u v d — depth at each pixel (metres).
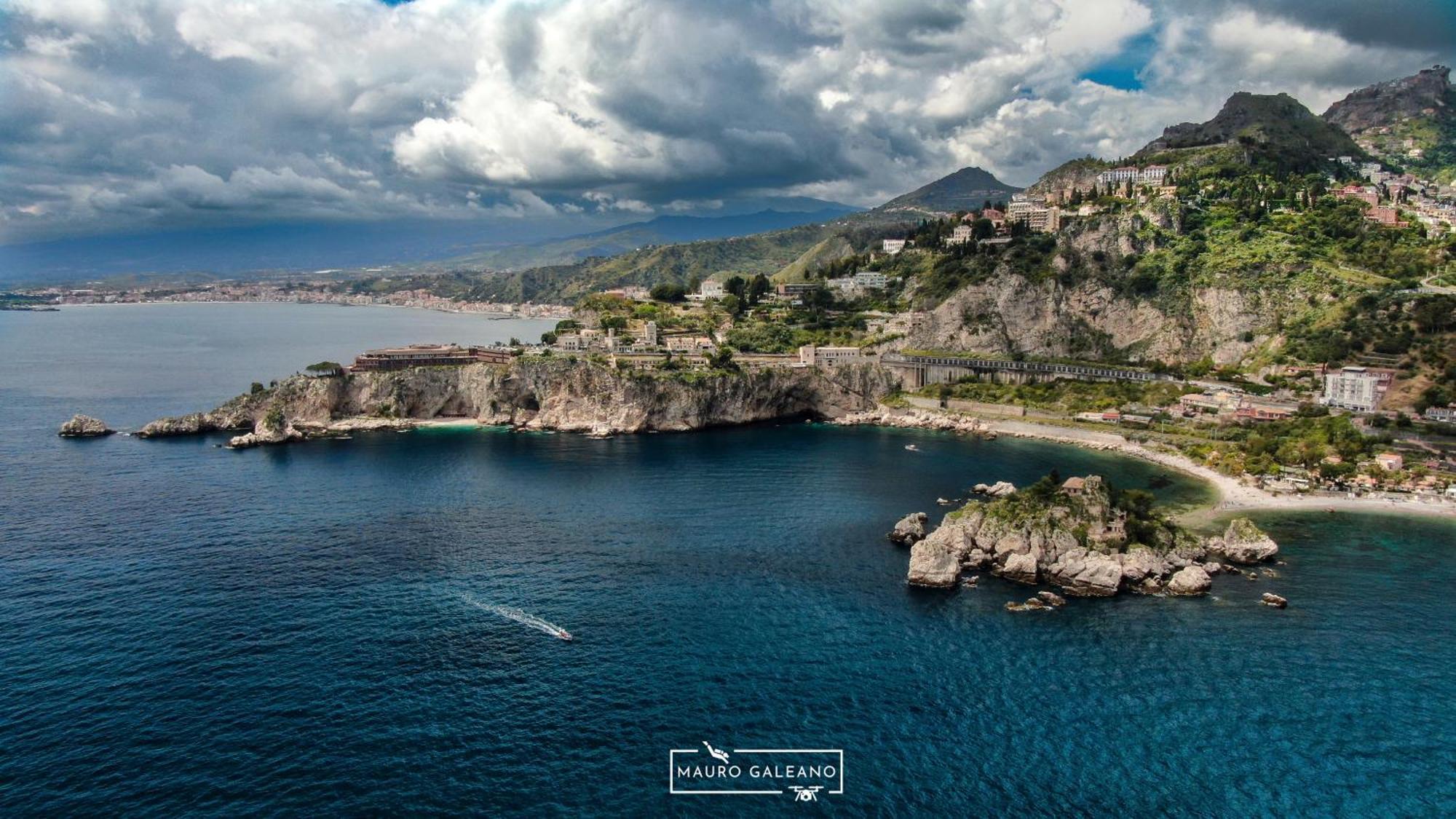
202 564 146.12
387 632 120.75
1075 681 111.69
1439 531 175.75
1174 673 114.00
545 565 147.88
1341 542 168.50
